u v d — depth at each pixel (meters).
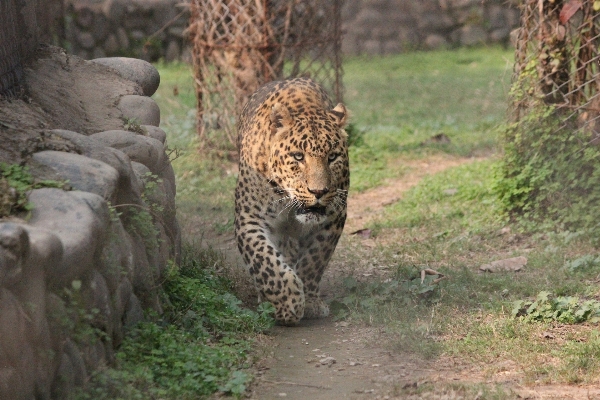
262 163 11.24
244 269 13.13
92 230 7.70
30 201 7.90
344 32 22.91
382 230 15.72
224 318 10.41
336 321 11.20
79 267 7.44
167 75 35.97
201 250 13.45
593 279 12.21
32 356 6.71
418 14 43.47
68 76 12.40
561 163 14.75
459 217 16.19
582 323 10.55
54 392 7.10
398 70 39.22
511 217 15.46
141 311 9.33
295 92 11.78
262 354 9.67
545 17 15.06
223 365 8.98
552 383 8.67
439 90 33.50
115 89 12.55
